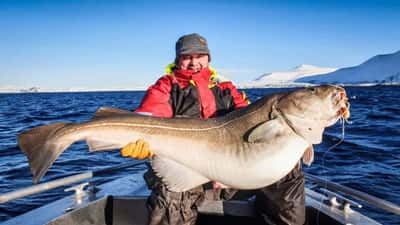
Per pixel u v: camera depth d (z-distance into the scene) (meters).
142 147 2.90
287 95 2.86
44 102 51.56
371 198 2.89
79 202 3.38
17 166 8.06
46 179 6.97
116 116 3.03
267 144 2.77
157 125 2.97
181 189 2.93
